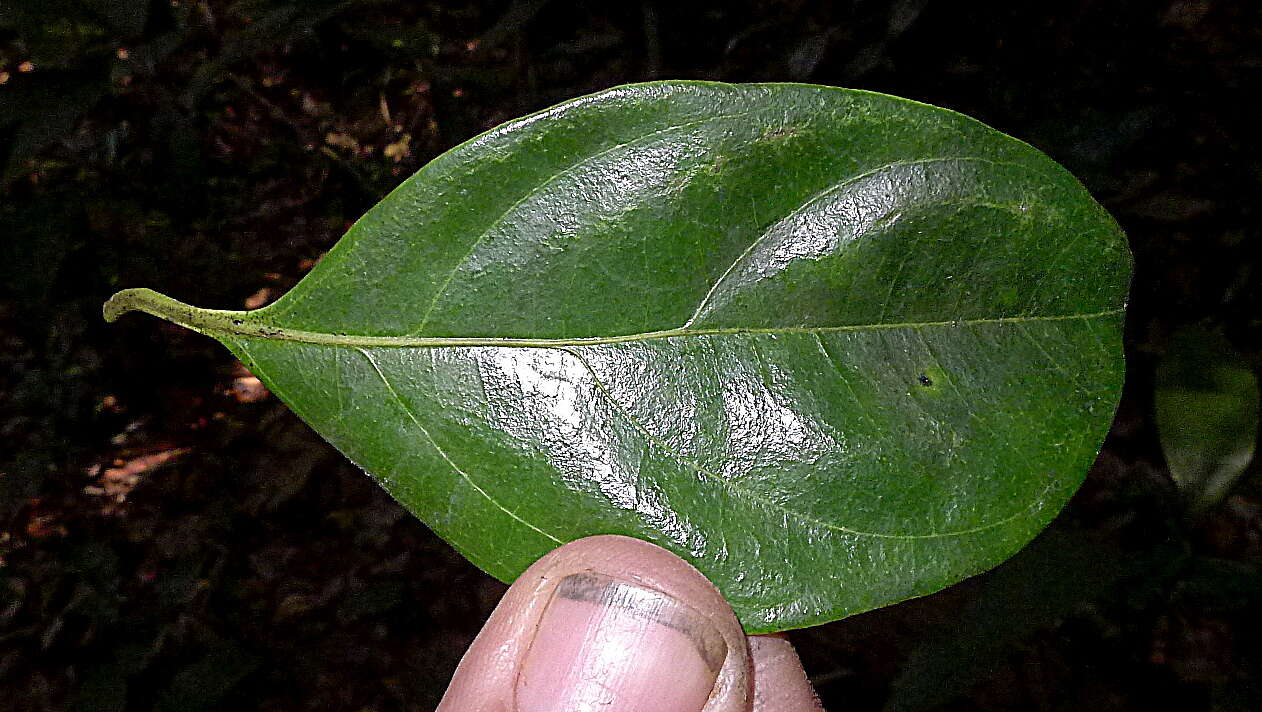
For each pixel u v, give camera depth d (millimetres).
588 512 51
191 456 232
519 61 208
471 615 208
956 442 51
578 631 60
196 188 213
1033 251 51
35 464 210
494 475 51
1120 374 52
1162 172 200
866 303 52
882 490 51
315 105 266
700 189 50
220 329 50
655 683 59
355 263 50
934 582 50
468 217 50
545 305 51
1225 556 182
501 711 62
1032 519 51
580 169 50
